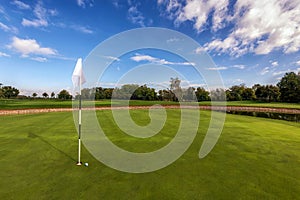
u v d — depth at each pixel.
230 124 10.12
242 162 4.45
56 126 8.94
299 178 3.62
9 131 7.72
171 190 3.14
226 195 2.99
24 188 3.16
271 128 9.05
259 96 45.44
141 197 2.92
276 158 4.73
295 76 42.22
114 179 3.53
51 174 3.71
